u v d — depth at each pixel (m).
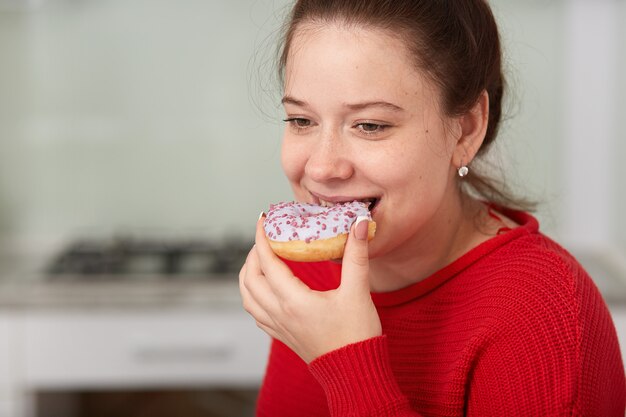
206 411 2.75
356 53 0.88
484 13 1.00
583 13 2.59
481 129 1.02
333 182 0.94
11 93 2.69
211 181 2.76
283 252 0.95
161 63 2.68
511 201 1.17
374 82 0.88
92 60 2.67
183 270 2.45
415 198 0.94
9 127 2.71
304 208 1.02
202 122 2.72
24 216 2.77
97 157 2.74
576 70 2.62
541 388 0.87
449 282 1.02
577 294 0.90
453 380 0.95
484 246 1.00
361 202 0.96
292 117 0.95
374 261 1.06
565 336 0.87
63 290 2.29
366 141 0.91
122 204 2.77
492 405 0.91
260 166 2.75
